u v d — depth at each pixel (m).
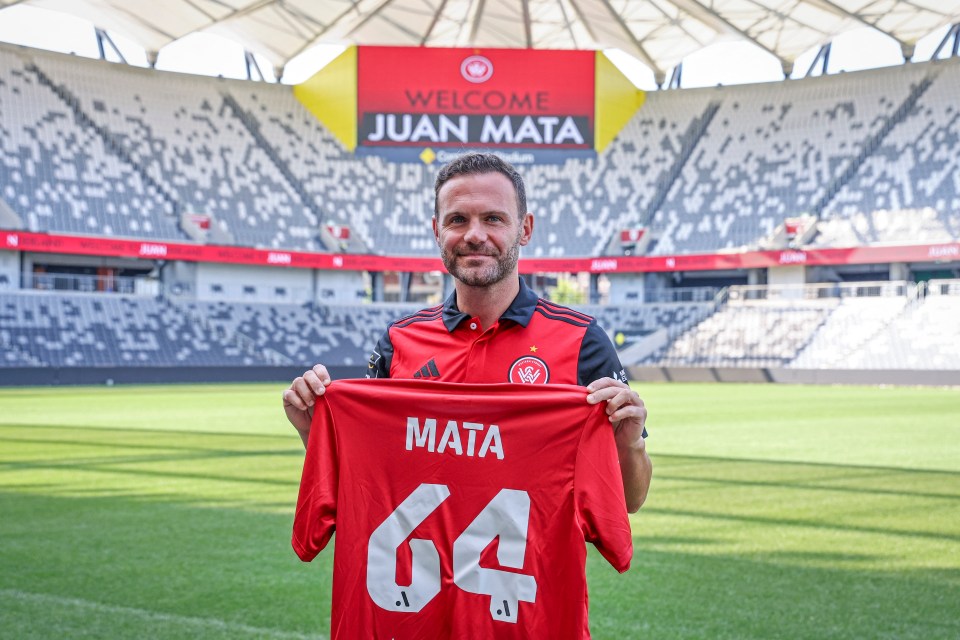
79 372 28.48
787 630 4.01
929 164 33.72
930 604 4.41
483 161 2.28
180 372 30.53
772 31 33.88
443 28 36.62
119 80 36.28
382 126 38.12
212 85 38.00
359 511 2.32
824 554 5.54
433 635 2.24
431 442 2.30
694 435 13.33
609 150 38.91
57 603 4.36
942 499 7.66
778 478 8.91
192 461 9.94
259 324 34.38
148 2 30.75
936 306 31.59
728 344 33.62
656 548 5.72
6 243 28.95
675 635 3.95
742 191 36.53
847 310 33.19
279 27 33.75
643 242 35.94
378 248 36.41
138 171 34.47
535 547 2.21
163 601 4.41
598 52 38.44
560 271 36.34
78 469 9.25
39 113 33.59
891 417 16.58
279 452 10.81
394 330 2.55
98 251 30.72
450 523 2.27
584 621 2.18
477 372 2.35
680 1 31.41
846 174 35.19
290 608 4.31
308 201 36.88
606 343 2.36
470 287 2.30
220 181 35.81
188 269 34.62
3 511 6.83
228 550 5.54
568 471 2.23
